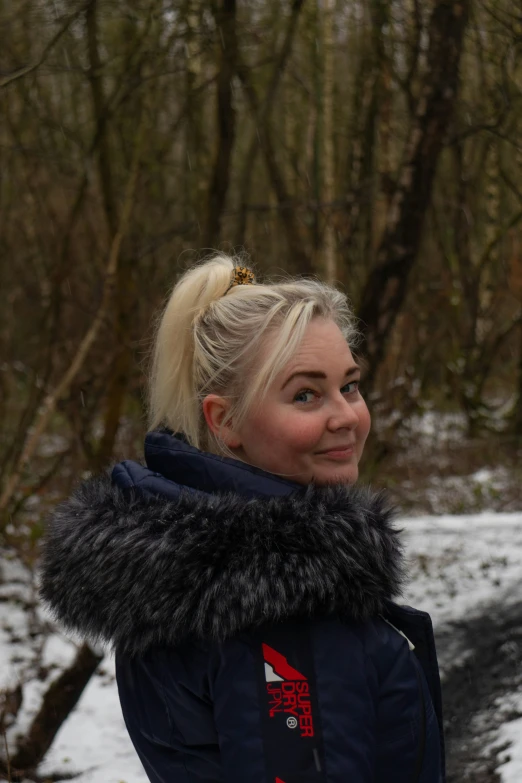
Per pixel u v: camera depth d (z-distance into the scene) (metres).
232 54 5.50
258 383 1.24
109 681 4.38
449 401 11.05
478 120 6.84
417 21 5.63
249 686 1.09
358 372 1.32
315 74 8.38
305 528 1.14
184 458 1.27
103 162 6.02
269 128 7.61
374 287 5.53
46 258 8.83
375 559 1.17
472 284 10.08
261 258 8.59
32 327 9.79
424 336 10.23
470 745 3.13
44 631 4.60
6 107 6.77
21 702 3.90
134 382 6.76
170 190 9.64
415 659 1.20
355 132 8.79
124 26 6.31
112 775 3.48
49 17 5.69
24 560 5.38
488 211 10.33
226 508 1.17
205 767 1.15
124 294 6.07
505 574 4.62
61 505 1.38
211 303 1.33
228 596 1.10
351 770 1.06
